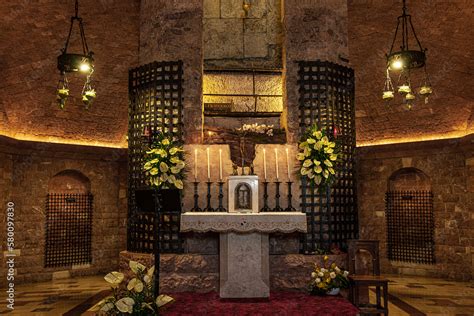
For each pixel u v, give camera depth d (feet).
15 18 31.71
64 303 28.68
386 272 43.37
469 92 37.42
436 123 40.75
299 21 30.40
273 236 27.96
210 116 34.06
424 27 36.17
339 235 28.94
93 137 43.01
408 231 42.50
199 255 27.17
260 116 34.24
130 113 30.76
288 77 29.84
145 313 18.29
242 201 24.09
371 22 37.58
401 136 43.34
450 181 39.68
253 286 23.30
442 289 33.63
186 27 29.91
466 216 38.37
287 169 28.81
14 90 35.68
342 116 29.96
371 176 44.80
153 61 30.14
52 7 32.63
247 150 29.81
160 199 21.90
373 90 42.65
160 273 26.81
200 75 29.58
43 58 35.73
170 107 28.99
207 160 28.71
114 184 44.52
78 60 26.78
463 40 34.91
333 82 29.78
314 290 24.91
